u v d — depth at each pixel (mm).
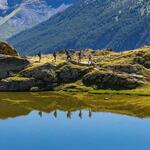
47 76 199625
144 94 176500
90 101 164875
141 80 189875
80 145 101250
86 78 195875
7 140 106750
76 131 116000
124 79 188875
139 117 132000
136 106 150625
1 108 150750
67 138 108312
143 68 199375
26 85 198875
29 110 147750
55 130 117250
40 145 101562
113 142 103750
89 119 131250
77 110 147000
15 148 99062
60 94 186500
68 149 97812
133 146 99750
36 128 120188
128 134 111438
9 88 199125
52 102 164250
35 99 172125
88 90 189375
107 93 183250
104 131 115250
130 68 198375
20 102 164250
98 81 193250
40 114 140250
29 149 98000
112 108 148625
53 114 140125
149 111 141000
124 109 145875
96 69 199375
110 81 191000
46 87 197875
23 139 107500
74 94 185500
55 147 99500
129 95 177750
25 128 120125
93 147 99250
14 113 141750
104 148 98375
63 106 155500
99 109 147875
